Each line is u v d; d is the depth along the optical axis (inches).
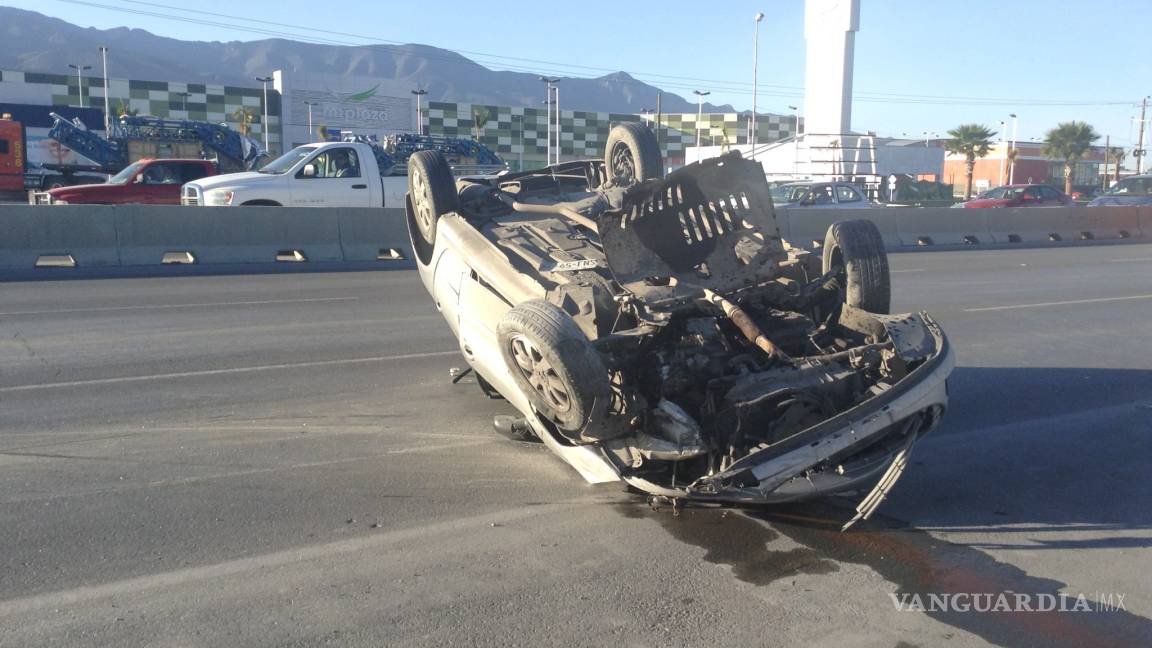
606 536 187.9
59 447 243.1
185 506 203.2
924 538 187.8
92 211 636.1
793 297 219.8
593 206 260.5
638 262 215.5
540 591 163.2
